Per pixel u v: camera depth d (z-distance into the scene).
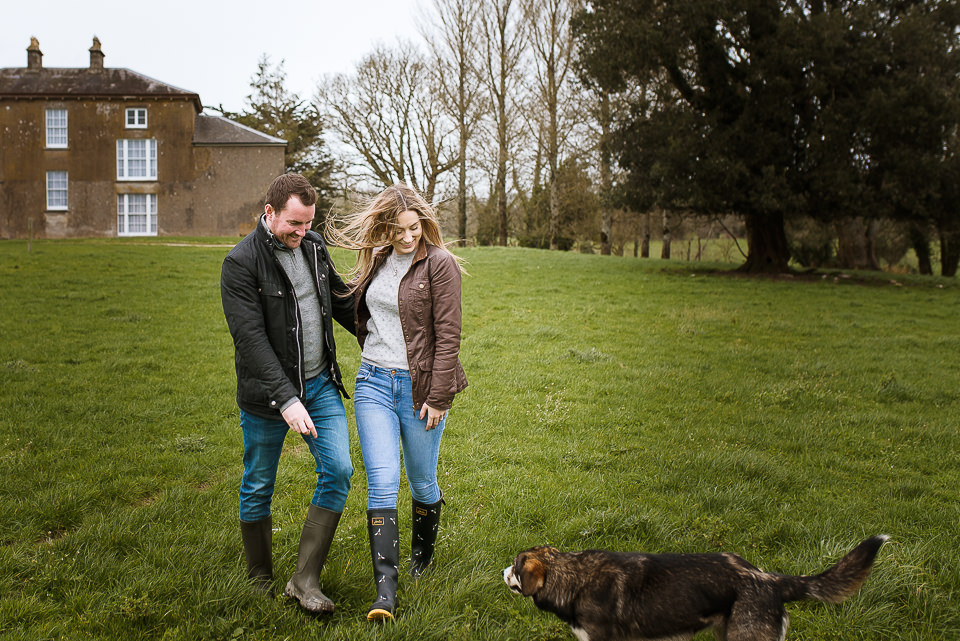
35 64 36.53
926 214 20.09
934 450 5.93
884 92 19.41
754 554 3.86
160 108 35.59
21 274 15.94
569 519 4.38
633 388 8.00
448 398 3.30
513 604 3.37
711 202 20.56
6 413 6.41
